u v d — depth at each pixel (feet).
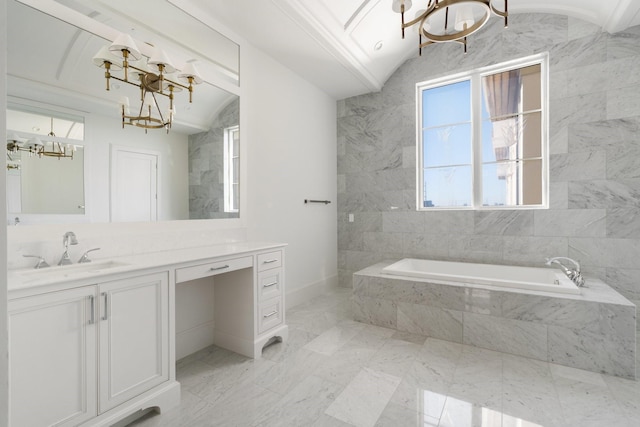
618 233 9.21
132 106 6.61
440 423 5.10
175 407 5.58
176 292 7.47
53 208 5.48
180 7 7.46
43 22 5.38
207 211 8.25
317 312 10.79
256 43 9.62
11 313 3.83
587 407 5.49
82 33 5.83
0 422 1.23
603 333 6.72
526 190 10.91
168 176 7.29
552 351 7.19
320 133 13.28
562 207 9.93
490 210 11.07
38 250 5.27
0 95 1.23
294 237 11.71
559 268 9.88
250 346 7.50
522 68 10.94
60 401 4.26
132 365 5.09
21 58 5.17
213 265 6.51
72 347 4.39
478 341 8.03
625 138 9.12
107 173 6.20
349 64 10.96
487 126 11.53
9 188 5.06
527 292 7.60
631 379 6.43
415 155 12.54
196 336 7.87
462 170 12.04
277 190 10.85
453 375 6.62
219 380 6.47
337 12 8.77
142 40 6.73
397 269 10.28
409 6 6.68
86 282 4.52
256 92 9.89
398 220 12.94
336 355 7.57
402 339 8.51
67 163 5.67
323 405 5.61
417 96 12.71
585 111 9.60
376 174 13.46
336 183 14.40
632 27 9.04
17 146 5.14
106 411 4.74
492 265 10.55
